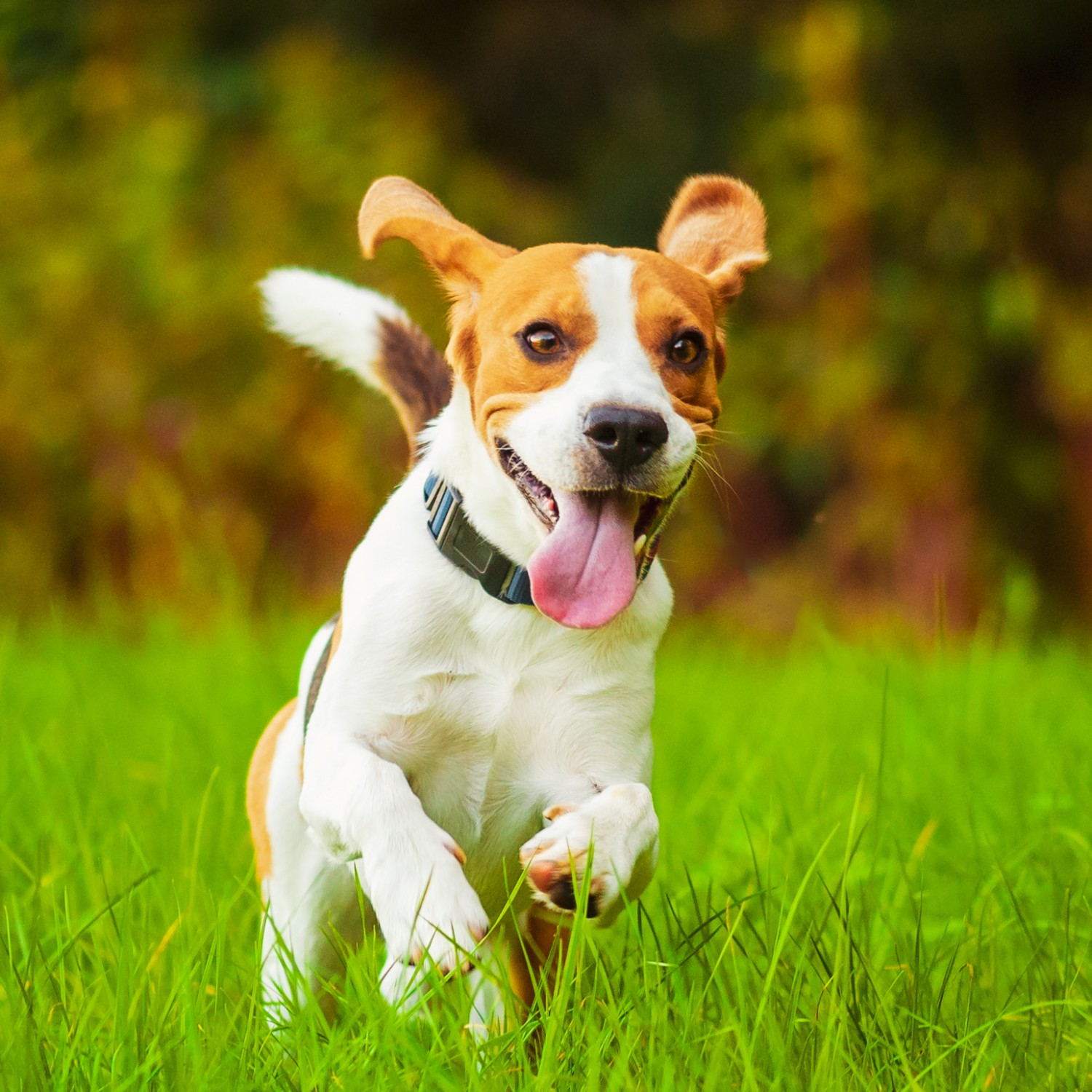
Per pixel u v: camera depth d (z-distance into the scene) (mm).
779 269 19797
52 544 18672
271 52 20266
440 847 4691
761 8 21203
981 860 6188
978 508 19641
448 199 19750
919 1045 4570
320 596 18047
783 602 19062
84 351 18578
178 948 5211
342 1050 4359
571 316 5094
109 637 12938
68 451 18516
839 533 19500
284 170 19109
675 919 5227
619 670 5254
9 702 9531
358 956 5008
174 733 8352
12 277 18641
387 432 18750
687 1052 4316
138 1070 4145
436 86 21672
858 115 19172
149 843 6453
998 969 5203
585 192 21578
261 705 8992
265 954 5602
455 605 5195
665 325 5172
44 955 5043
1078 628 19062
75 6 19297
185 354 18797
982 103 19797
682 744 8664
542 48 22219
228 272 18578
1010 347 19281
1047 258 19656
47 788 7145
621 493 5035
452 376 6090
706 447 5348
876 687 9695
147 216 18594
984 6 19266
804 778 7637
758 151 19828
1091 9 19422
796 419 19531
